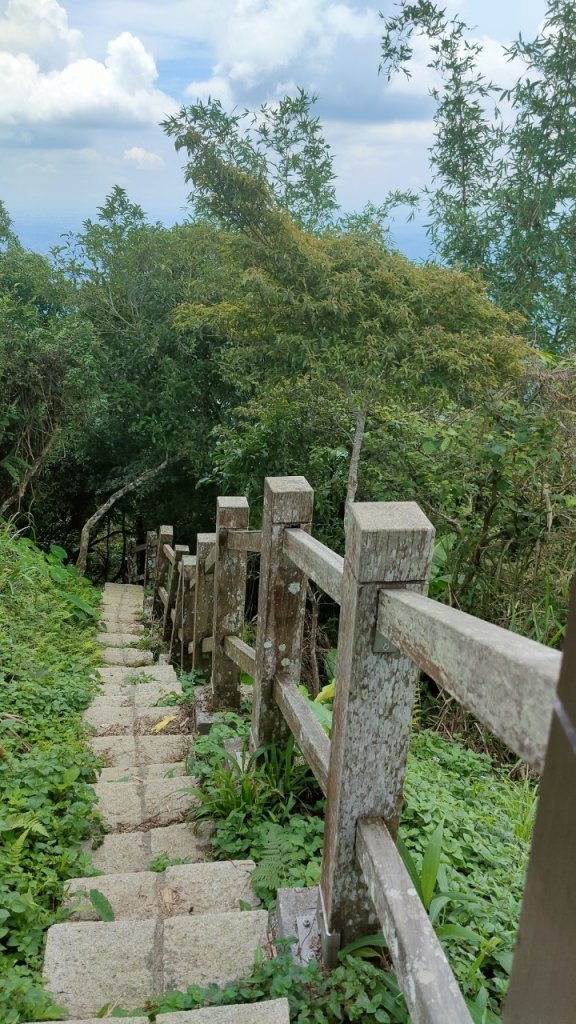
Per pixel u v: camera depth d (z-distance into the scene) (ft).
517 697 2.74
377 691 5.02
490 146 25.93
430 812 8.24
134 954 6.15
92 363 29.84
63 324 29.99
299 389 21.09
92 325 30.99
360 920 5.55
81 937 6.29
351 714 5.06
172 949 6.13
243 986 5.63
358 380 17.47
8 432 29.91
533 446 15.88
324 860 5.79
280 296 17.20
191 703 14.12
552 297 25.30
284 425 22.31
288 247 17.60
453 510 18.29
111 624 26.27
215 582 11.85
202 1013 5.07
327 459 22.54
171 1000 5.48
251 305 18.43
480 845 7.82
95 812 9.05
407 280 17.58
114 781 10.32
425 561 4.79
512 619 15.85
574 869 1.77
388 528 4.69
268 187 17.85
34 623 19.70
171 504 40.01
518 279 25.67
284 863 7.25
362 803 5.24
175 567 20.75
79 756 10.55
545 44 22.25
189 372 32.65
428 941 4.04
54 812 8.89
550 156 23.58
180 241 32.42
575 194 23.43
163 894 7.11
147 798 9.80
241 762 9.44
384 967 5.49
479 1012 4.77
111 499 36.47
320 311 17.15
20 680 13.99
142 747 12.01
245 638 19.63
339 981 5.27
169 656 19.63
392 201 27.63
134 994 5.77
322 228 28.43
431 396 18.04
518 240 24.79
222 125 17.33
